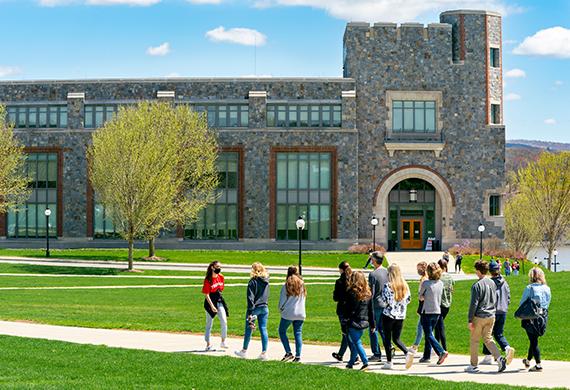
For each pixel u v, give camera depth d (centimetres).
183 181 7062
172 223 7206
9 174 7238
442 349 2052
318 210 7712
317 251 7519
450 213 7875
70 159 7762
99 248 7694
